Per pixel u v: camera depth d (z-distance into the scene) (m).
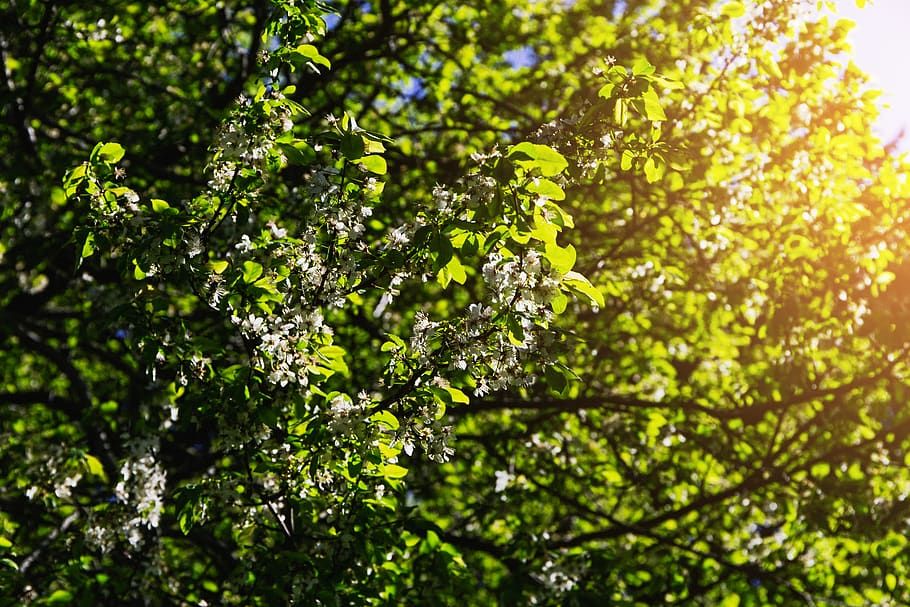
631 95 3.75
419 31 9.98
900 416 9.49
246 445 4.16
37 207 7.76
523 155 3.22
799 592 7.95
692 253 9.45
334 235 3.67
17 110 7.72
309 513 4.69
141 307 4.00
